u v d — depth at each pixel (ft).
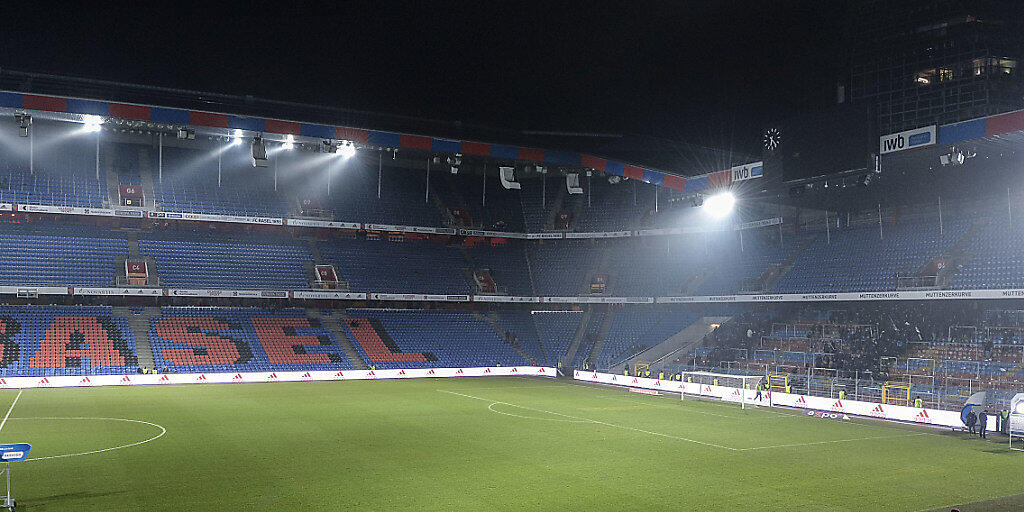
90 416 112.98
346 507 60.70
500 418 117.50
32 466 75.46
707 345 192.24
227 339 189.78
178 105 142.51
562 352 217.56
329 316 213.05
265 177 225.35
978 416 108.17
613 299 217.77
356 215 221.46
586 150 179.11
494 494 65.98
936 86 199.93
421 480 71.31
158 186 206.49
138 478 70.23
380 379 187.52
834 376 153.28
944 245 165.68
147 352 176.14
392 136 159.43
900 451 92.27
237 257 208.54
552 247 249.75
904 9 204.64
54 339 171.53
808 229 202.28
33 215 194.08
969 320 155.12
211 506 60.39
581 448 90.63
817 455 88.58
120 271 189.67
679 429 108.37
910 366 147.95
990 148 119.65
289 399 140.46
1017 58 197.36
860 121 123.34
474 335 219.61
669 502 64.08
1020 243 153.07
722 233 222.07
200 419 111.24
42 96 132.36
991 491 70.03
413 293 216.13
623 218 235.20
